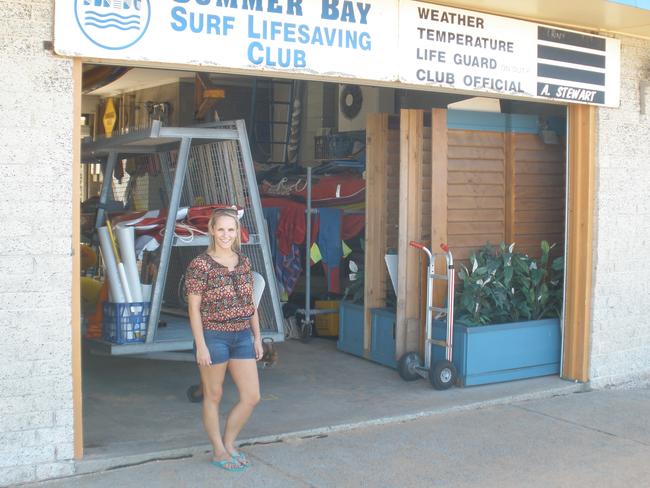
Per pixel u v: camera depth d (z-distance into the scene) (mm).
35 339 4738
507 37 6695
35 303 4727
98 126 14484
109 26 4828
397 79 6051
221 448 5148
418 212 7453
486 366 7273
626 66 7574
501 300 7387
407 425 6227
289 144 13094
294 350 8625
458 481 5117
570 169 7469
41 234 4719
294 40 5520
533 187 8062
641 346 7867
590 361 7484
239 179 6992
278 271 9078
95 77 8734
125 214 7770
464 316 7418
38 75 4668
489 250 7637
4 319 4652
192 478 4973
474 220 7711
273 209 9383
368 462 5395
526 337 7508
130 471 5043
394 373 7676
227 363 5039
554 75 7023
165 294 8062
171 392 6879
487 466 5402
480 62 6531
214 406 5098
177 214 6500
